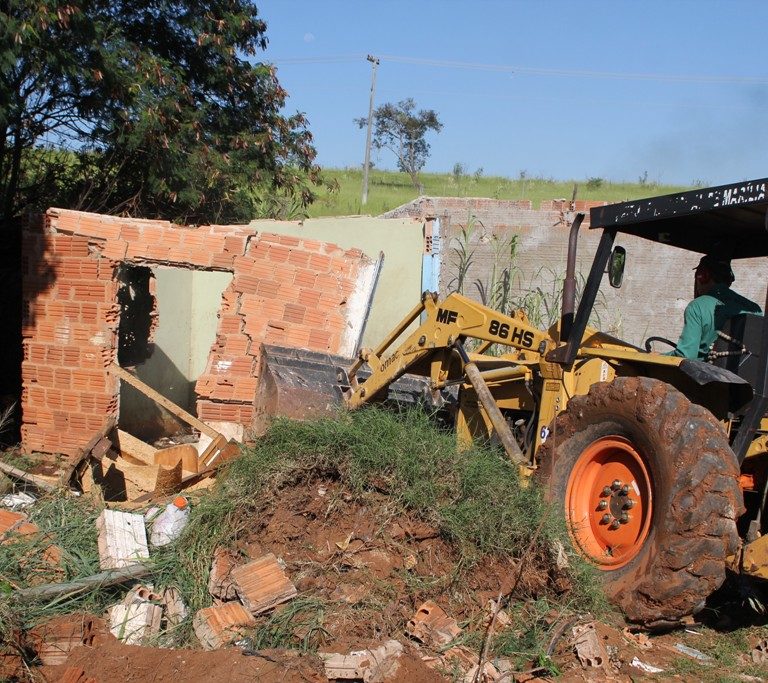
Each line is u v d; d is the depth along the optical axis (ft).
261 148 44.45
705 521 14.57
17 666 12.91
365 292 27.94
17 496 21.17
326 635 13.94
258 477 17.26
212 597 15.53
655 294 40.11
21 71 33.53
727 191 15.83
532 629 14.79
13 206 39.50
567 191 92.73
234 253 26.96
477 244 42.34
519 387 20.99
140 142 37.78
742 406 16.11
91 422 26.99
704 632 16.66
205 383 26.66
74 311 27.20
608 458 17.22
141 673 12.70
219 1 42.68
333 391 24.26
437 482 16.97
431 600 15.14
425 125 127.85
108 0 40.68
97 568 16.34
